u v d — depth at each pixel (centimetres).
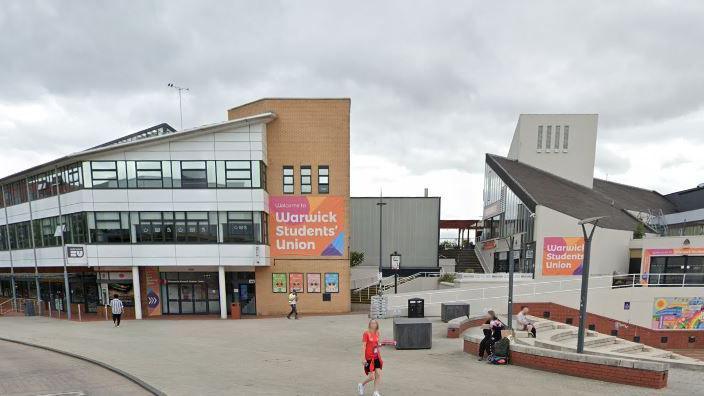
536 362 1109
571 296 2514
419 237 4012
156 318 2561
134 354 1408
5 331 2050
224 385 983
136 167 2566
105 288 2705
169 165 2577
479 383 970
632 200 4838
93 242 2538
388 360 1257
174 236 2575
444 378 1022
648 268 2883
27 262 3064
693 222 3966
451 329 1672
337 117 2784
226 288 2733
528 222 3128
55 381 1059
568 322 2498
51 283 3212
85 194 2539
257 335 1836
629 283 2712
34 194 3016
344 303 2759
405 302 2502
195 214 2584
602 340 1703
